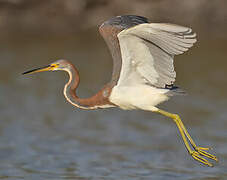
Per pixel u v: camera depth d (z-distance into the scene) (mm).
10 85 19984
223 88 19172
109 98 10531
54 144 14461
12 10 28594
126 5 27969
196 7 27891
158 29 8836
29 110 17484
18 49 25156
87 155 13562
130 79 10188
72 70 11070
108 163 12898
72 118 16984
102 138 15055
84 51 25094
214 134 15086
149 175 11906
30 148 14062
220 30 27375
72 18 28547
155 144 14523
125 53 9664
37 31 28297
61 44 26375
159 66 9734
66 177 11750
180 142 14672
